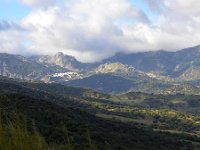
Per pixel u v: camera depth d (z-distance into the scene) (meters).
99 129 105.88
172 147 125.38
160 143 125.00
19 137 7.26
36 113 89.50
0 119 7.40
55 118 90.38
